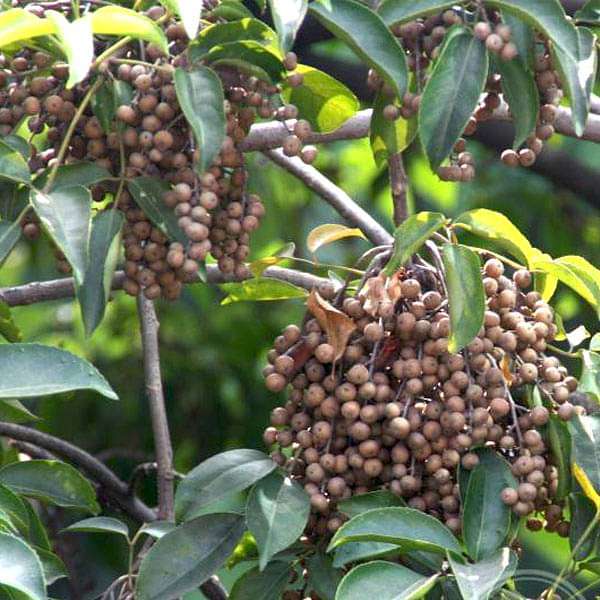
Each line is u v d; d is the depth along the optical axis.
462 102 1.95
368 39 1.96
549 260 2.02
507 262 2.02
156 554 1.97
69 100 1.98
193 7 1.91
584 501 2.00
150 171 1.98
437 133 1.95
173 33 1.97
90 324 1.94
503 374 1.99
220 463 1.98
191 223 1.95
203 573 1.97
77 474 2.02
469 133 2.03
